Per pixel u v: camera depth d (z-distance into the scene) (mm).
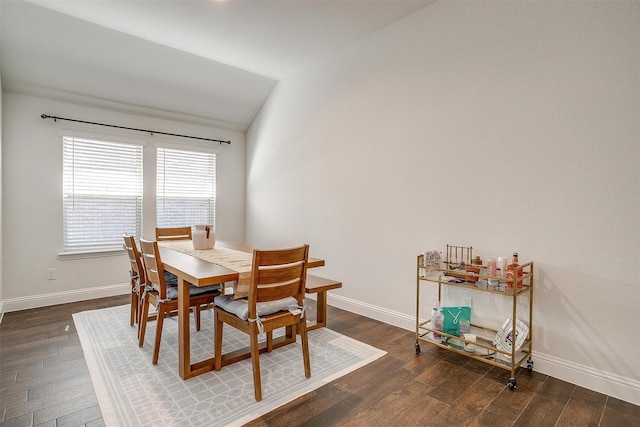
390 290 3025
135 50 3381
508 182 2275
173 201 4352
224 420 1655
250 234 4918
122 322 2980
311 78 3832
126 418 1658
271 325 1914
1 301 3123
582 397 1871
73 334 2703
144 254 2434
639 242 1799
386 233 3051
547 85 2098
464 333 2391
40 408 1729
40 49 3072
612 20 1857
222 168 4789
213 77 3986
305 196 3920
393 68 2980
